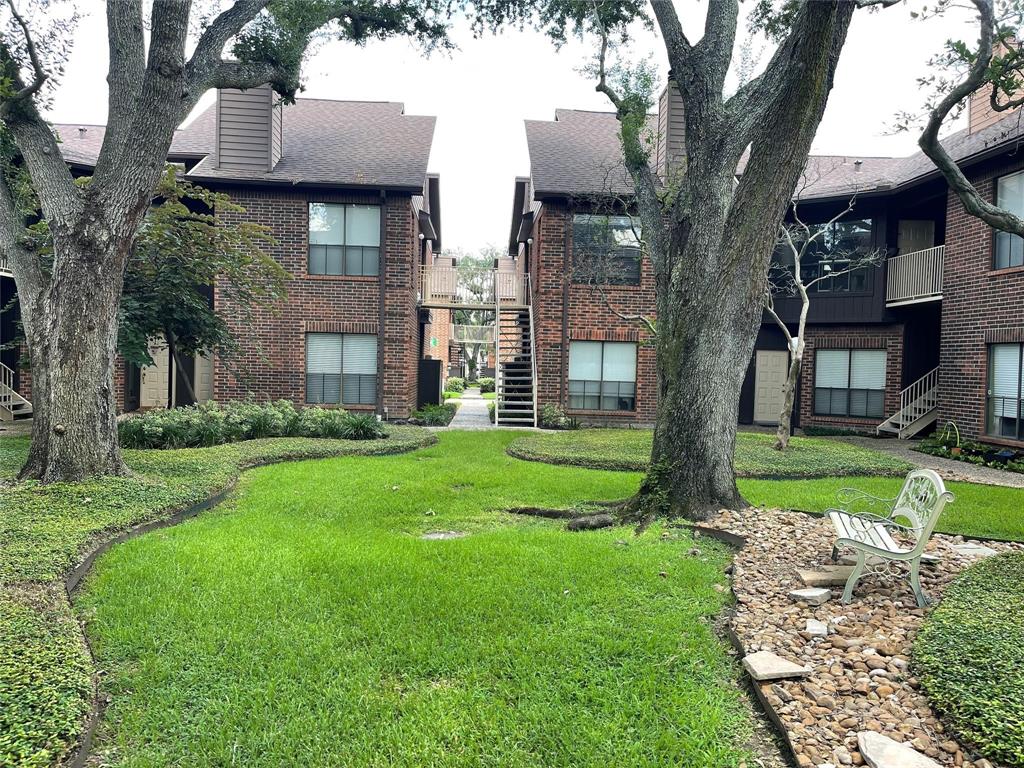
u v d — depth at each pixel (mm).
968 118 13164
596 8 8125
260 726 2715
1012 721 2480
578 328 16109
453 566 4645
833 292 16031
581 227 16016
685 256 6430
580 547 5168
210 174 14391
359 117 18656
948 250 13148
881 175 16281
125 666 3203
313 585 4223
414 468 9148
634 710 2814
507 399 16797
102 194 6703
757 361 17688
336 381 15523
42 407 6801
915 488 4453
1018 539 5602
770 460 9938
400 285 15398
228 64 7910
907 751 2422
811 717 2719
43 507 5652
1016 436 11445
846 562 4711
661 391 6672
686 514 6234
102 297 6816
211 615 3732
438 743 2602
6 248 7020
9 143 8641
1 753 2355
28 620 3441
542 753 2543
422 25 9344
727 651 3412
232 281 12656
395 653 3334
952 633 3260
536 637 3479
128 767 2457
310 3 8586
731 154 6215
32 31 7219
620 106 7891
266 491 7355
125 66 6805
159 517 5930
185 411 11562
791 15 7848
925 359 15406
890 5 5434
